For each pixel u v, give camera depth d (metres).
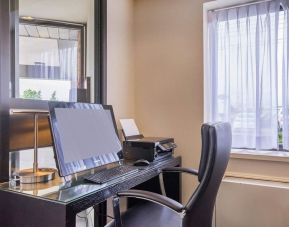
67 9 1.94
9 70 1.45
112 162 1.83
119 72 2.44
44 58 1.77
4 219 1.31
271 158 2.08
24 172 1.50
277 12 2.11
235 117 2.27
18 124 1.53
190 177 2.36
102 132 1.83
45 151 1.71
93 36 2.17
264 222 1.97
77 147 1.57
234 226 2.06
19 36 1.60
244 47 2.24
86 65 2.11
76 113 1.65
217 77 2.36
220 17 2.34
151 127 2.57
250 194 2.02
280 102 2.13
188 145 2.39
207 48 2.38
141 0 2.61
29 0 1.66
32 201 1.22
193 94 2.38
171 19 2.48
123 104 2.49
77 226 2.02
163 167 2.00
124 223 1.52
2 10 1.41
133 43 2.63
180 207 1.25
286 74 2.09
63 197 1.21
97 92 2.21
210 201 1.36
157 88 2.54
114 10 2.38
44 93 1.76
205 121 2.34
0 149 1.40
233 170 2.24
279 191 1.93
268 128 2.14
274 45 2.12
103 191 1.37
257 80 2.17
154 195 1.32
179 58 2.44
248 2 2.22
